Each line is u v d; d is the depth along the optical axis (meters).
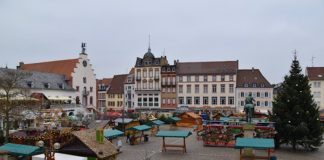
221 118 51.09
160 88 86.69
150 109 87.12
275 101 35.16
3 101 32.25
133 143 36.75
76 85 71.62
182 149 33.66
